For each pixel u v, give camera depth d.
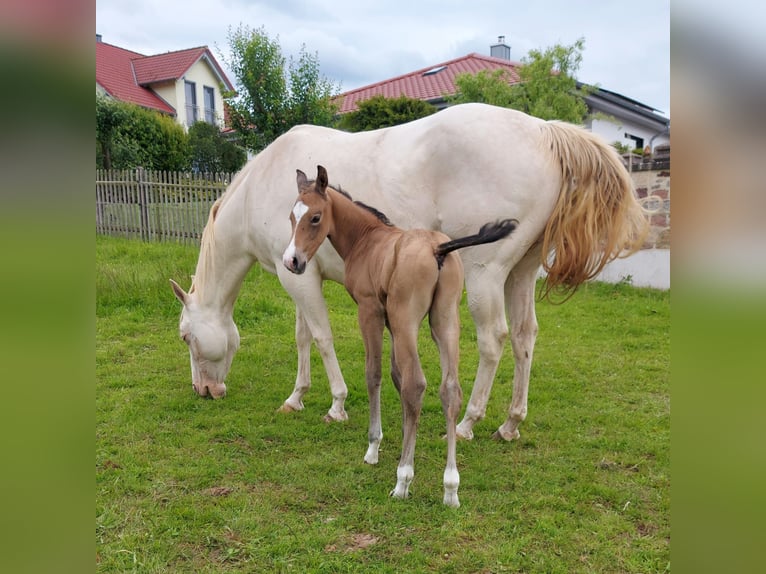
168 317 6.56
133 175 11.48
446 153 3.39
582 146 3.31
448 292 2.77
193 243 10.84
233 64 14.68
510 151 3.28
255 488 3.09
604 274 8.63
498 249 3.35
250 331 6.26
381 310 3.09
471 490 3.04
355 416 4.10
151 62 23.11
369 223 3.14
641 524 2.73
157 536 2.65
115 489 3.04
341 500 2.96
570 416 4.02
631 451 3.47
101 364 5.13
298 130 4.04
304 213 3.01
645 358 5.32
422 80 19.28
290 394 4.55
